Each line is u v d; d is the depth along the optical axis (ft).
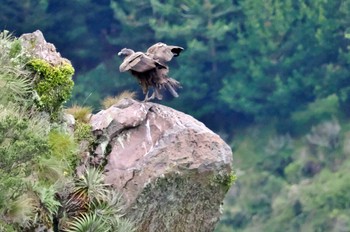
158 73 76.79
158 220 77.71
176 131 77.36
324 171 237.86
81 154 76.54
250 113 257.55
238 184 232.94
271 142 248.93
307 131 251.39
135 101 78.48
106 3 257.96
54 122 77.15
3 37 79.25
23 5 244.01
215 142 77.82
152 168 76.38
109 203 75.66
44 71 77.66
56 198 74.54
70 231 74.38
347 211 226.38
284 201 228.63
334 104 255.70
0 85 74.84
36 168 73.56
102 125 77.41
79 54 255.91
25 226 71.61
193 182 77.46
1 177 66.33
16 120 66.64
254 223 224.53
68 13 253.85
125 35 257.96
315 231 223.71
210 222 79.97
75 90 248.73
